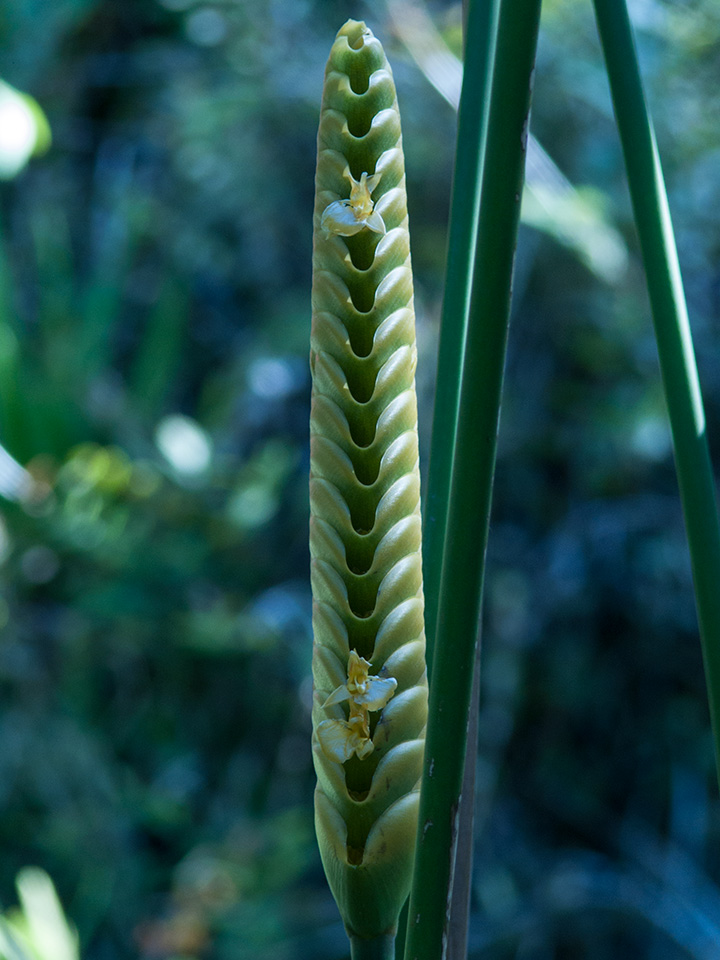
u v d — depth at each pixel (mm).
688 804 2131
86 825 2008
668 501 2180
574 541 2168
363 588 424
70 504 1966
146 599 2084
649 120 448
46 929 1299
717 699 444
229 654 2195
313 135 2502
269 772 2230
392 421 420
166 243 2588
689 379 445
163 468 2104
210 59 2635
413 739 424
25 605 2055
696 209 2082
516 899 2088
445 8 2291
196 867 2025
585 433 2174
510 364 2252
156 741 2205
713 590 443
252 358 2428
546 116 2131
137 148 2699
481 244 382
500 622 2184
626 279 2123
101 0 2596
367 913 427
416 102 2180
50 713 2082
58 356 2197
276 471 2176
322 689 428
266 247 2584
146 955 1896
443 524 463
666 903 2014
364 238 421
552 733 2238
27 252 2549
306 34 2455
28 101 1300
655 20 2041
